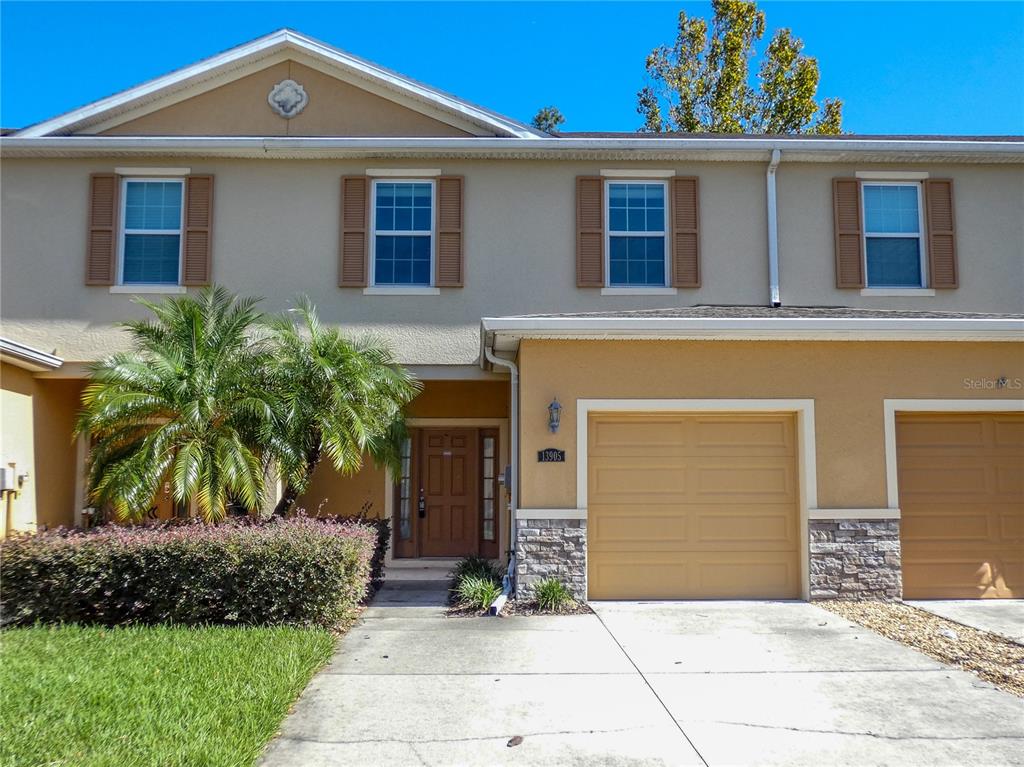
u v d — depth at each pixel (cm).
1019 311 1190
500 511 1338
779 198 1205
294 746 508
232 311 1107
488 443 1373
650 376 953
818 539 941
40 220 1172
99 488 891
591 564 953
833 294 1188
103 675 618
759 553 962
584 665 683
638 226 1205
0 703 555
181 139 1156
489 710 572
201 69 1215
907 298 1189
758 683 635
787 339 950
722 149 1179
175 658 665
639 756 493
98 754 473
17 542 807
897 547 944
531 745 511
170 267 1182
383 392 1020
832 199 1205
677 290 1180
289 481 971
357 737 523
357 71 1227
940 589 965
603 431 969
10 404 1070
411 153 1181
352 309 1167
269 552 792
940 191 1209
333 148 1168
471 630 811
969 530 975
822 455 951
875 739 520
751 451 973
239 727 518
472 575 1005
